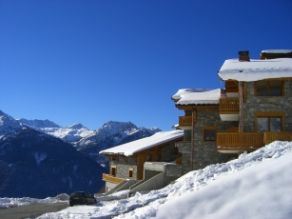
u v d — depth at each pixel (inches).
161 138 1968.5
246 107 1177.4
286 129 1151.0
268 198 453.7
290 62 1202.0
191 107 1407.5
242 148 1111.6
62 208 995.3
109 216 647.1
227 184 514.3
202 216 454.6
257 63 1221.1
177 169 1391.5
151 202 636.1
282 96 1165.1
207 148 1385.3
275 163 568.7
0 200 1226.6
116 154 2041.1
